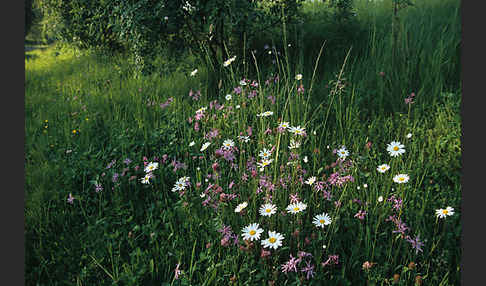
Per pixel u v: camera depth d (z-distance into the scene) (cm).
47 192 288
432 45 439
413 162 270
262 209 195
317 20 573
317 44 520
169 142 332
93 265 215
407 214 219
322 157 286
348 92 377
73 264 222
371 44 472
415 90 392
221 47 500
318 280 180
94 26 561
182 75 509
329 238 206
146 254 222
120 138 335
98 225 243
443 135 307
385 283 189
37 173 302
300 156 264
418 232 209
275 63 473
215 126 310
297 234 190
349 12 532
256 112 319
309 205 224
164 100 430
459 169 255
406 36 441
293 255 200
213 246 216
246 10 452
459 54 405
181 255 212
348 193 234
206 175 260
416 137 306
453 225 215
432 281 190
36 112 469
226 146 252
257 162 244
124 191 283
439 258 193
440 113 333
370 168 262
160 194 269
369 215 220
